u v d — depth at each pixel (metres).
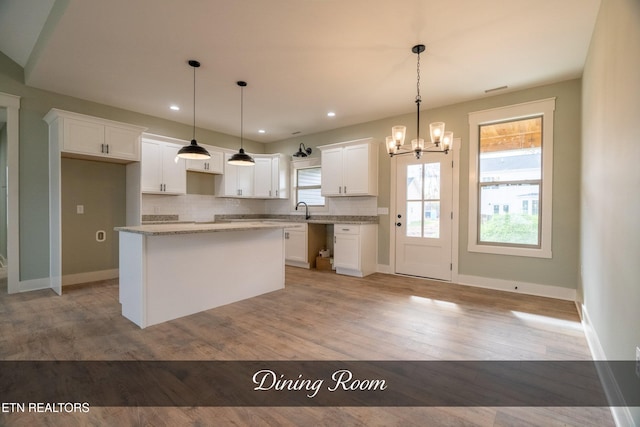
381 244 5.07
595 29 2.49
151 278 2.76
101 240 4.42
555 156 3.65
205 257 3.17
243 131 5.95
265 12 2.39
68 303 3.35
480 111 4.14
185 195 5.55
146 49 2.94
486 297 3.66
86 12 2.38
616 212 1.75
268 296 3.68
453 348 2.35
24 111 3.75
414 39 2.76
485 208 4.17
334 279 4.57
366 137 5.29
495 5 2.30
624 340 1.54
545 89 3.70
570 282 3.57
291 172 6.39
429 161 4.57
